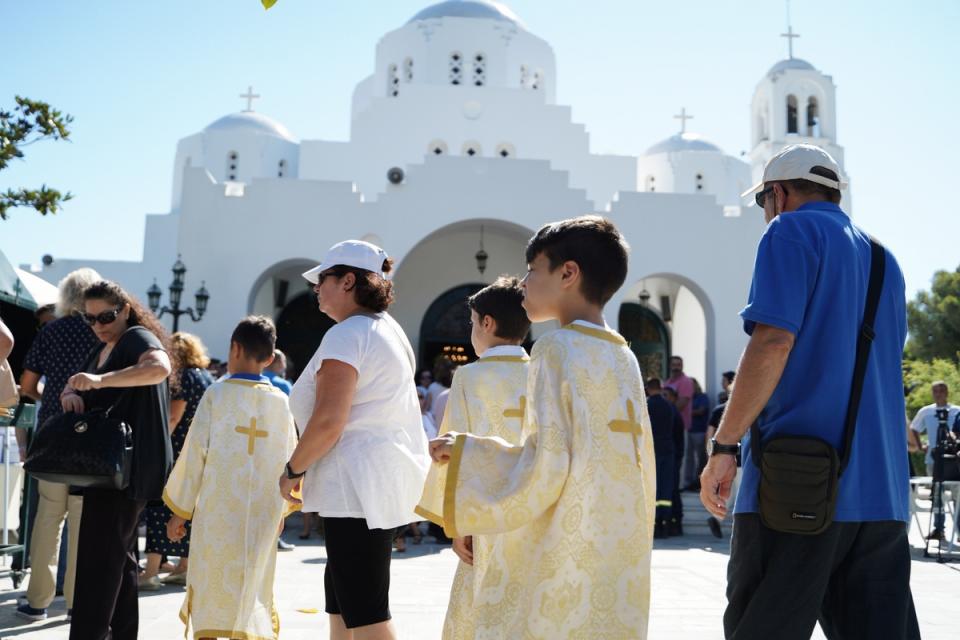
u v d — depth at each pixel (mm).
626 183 24516
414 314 21859
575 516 2582
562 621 2520
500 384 4102
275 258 19078
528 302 2945
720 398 15664
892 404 3102
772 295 2941
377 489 3645
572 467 2607
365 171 24234
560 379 2672
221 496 4719
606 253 2855
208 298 18188
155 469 4414
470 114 24438
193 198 19125
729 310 19547
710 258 19672
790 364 3000
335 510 3623
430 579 8383
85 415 4250
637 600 2590
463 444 2682
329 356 3666
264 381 5023
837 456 2863
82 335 5867
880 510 2918
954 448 11242
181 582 7684
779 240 3033
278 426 4961
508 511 2557
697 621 6414
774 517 2855
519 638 2533
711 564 9867
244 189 19219
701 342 22094
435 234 20203
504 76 26891
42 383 7859
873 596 2938
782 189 3340
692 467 16406
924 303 36156
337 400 3602
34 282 9766
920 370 31125
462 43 26891
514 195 19609
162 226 27562
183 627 5844
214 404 4859
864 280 3117
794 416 2969
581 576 2547
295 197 19250
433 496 3008
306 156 24219
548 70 28000
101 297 4648
